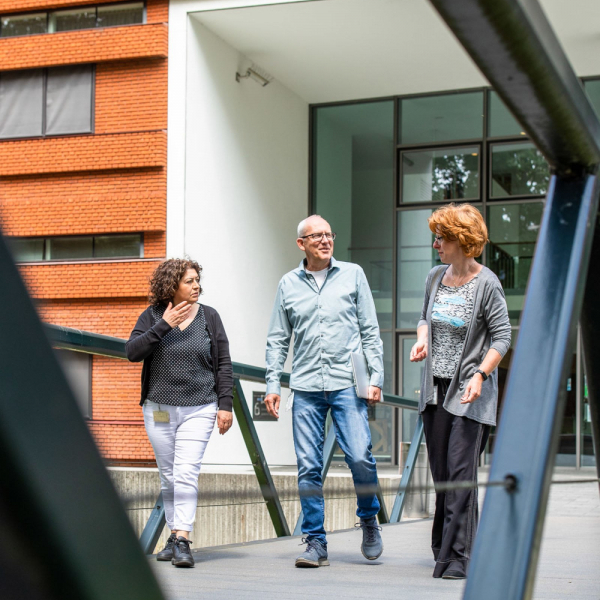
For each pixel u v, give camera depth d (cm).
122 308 1509
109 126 1528
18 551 35
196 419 388
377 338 404
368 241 1761
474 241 346
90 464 37
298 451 394
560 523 518
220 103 1560
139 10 1530
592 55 1536
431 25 1441
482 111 1705
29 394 35
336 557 405
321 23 1461
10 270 34
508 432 70
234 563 372
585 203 84
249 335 1622
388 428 1683
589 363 107
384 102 1783
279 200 1733
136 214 1494
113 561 38
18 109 1586
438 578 334
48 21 1588
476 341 346
